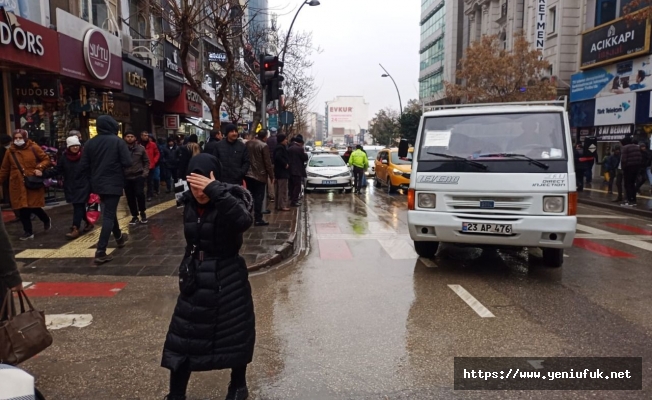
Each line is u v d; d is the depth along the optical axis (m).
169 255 7.42
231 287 3.14
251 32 26.55
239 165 8.89
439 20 60.38
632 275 6.80
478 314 5.21
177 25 12.13
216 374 3.86
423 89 68.44
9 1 10.27
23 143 8.11
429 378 3.80
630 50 21.02
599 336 4.62
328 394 3.56
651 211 12.71
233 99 23.20
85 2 13.99
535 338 4.57
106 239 7.04
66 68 11.45
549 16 28.80
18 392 2.05
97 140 7.03
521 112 6.95
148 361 4.09
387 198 16.75
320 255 8.09
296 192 13.77
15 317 2.87
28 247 7.86
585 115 24.77
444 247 8.65
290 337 4.59
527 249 8.48
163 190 16.80
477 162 6.60
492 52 27.25
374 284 6.36
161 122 21.56
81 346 4.38
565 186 6.24
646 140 20.50
